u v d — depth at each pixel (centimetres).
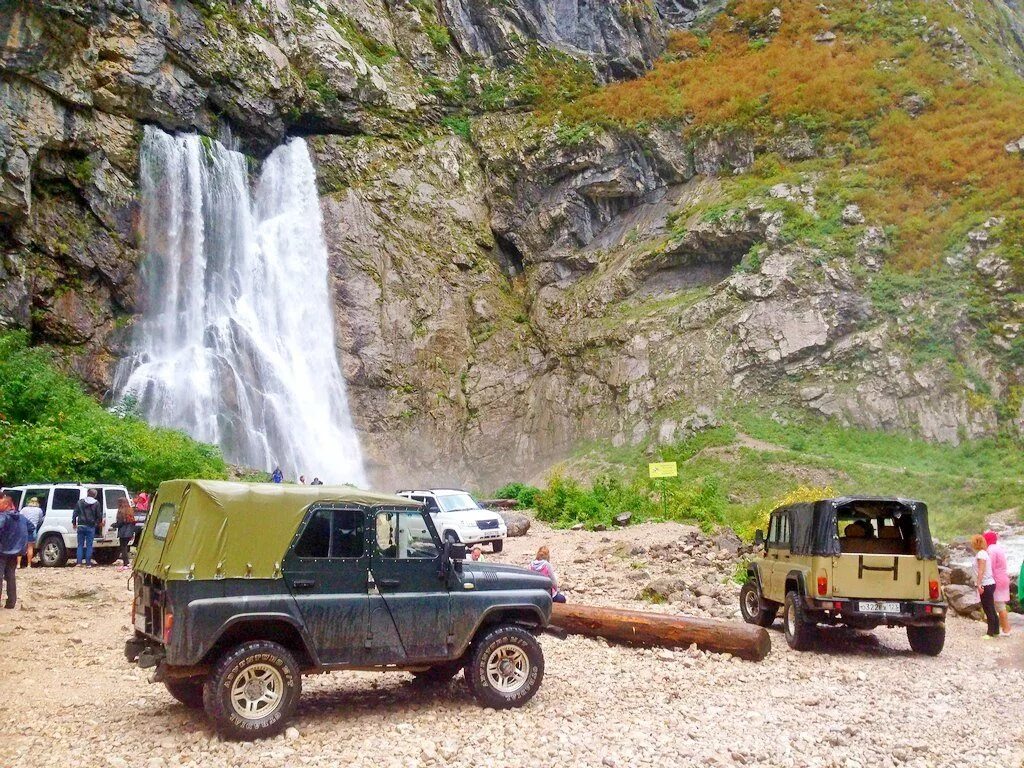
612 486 3111
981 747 741
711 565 1842
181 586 728
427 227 5228
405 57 5609
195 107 4397
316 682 948
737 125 5028
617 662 1070
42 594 1504
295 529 780
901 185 4606
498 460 4812
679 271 4906
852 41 5697
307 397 4584
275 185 4862
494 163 5469
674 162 5147
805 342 4238
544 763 682
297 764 673
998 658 1153
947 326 4109
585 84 5719
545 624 886
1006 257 4128
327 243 4950
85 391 3747
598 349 4803
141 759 688
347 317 4834
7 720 808
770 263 4444
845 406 4081
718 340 4422
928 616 1134
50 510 1977
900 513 1245
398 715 812
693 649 1109
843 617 1149
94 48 3872
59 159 3822
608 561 1900
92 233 3919
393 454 4688
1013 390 3919
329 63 5112
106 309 3953
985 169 4516
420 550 834
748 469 3766
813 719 821
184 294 4225
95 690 934
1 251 3556
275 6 4991
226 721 718
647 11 6094
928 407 3988
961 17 6153
